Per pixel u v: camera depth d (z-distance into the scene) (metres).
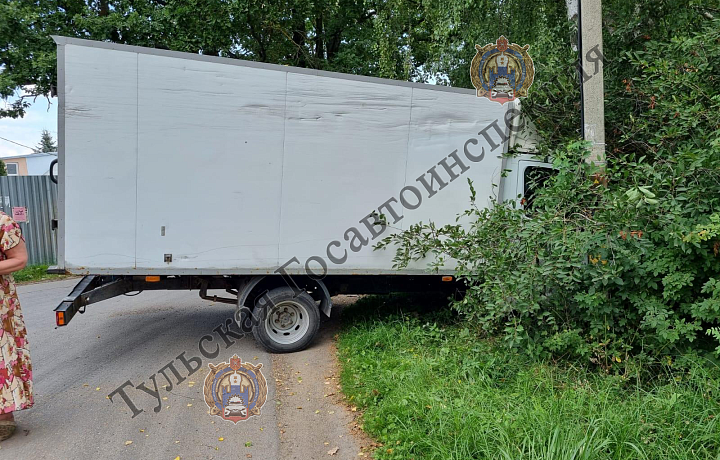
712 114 3.96
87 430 3.56
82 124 4.54
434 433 3.13
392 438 3.22
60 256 4.56
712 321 3.48
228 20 12.09
